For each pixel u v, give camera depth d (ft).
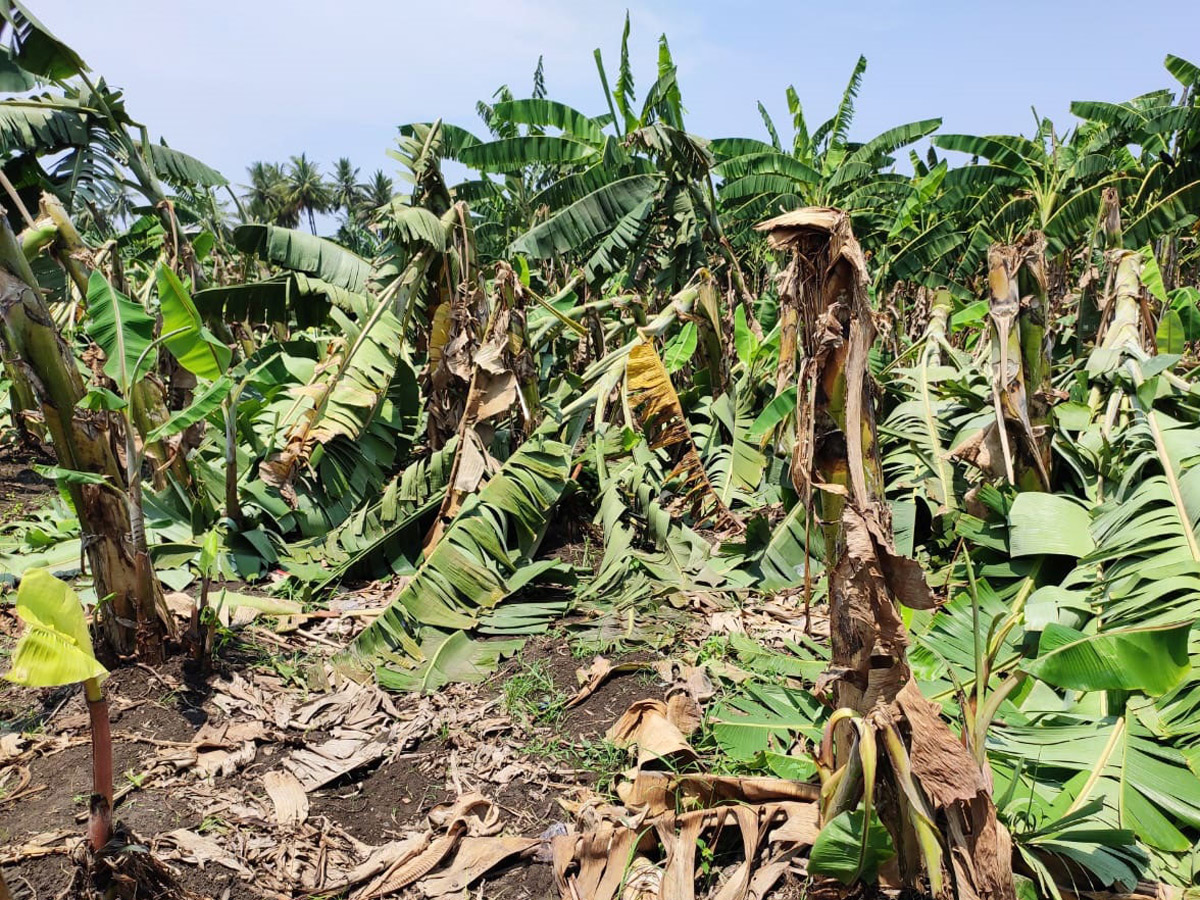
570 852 10.55
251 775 12.68
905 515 20.17
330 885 10.59
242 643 16.48
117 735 13.15
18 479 27.55
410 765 13.08
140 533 14.38
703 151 33.12
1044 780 11.23
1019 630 14.70
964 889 8.52
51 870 10.14
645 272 38.22
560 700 14.60
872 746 8.61
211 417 20.95
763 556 20.29
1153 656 8.23
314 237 27.45
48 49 23.63
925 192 50.88
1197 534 14.11
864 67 64.03
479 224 53.42
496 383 22.18
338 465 23.58
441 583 17.65
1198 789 10.57
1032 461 18.44
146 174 28.96
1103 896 9.27
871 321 8.89
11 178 29.01
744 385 27.53
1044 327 17.94
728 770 12.06
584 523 23.26
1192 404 20.10
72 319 30.25
